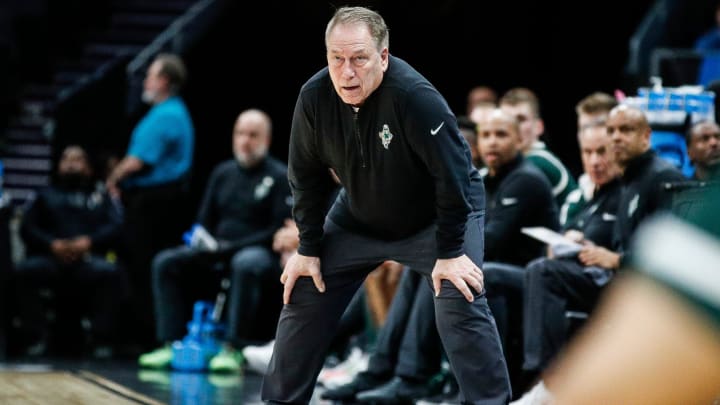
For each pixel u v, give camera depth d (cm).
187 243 1417
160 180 1541
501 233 1027
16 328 1547
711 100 1054
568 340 916
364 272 716
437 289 677
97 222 1622
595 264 918
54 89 2347
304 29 2305
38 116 2253
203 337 1374
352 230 705
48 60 2364
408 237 698
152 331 1565
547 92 2377
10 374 1239
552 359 920
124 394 1070
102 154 1869
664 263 143
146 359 1386
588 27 2361
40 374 1246
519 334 1016
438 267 673
